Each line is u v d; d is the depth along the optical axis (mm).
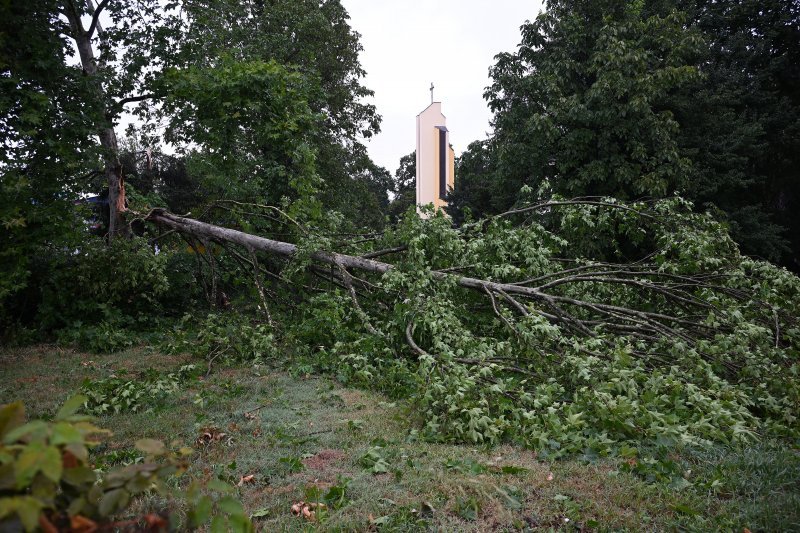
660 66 16188
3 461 1131
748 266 7730
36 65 7984
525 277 7871
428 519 3025
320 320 7617
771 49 20172
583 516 3072
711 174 16766
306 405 5348
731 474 3510
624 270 8000
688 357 5457
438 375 5125
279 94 10219
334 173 20422
